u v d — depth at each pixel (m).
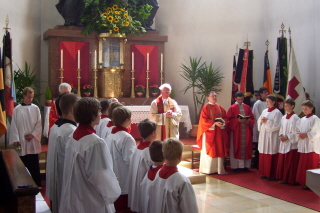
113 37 9.12
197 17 10.20
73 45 9.01
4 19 8.36
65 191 2.81
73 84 9.01
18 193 2.62
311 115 6.04
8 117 6.62
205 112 7.31
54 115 5.28
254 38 9.81
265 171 6.83
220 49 10.00
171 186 2.87
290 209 5.06
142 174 3.75
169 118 6.85
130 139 3.90
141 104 9.25
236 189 6.18
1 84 5.89
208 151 7.21
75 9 9.13
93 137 2.76
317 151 5.82
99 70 9.19
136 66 9.55
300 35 8.70
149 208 3.39
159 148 3.34
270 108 6.85
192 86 9.56
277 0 9.41
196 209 2.84
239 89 8.84
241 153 7.39
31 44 9.14
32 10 9.18
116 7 9.06
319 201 5.39
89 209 2.73
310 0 8.39
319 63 8.14
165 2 10.41
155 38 9.66
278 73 8.31
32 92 6.12
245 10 9.88
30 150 6.03
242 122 7.43
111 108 4.29
